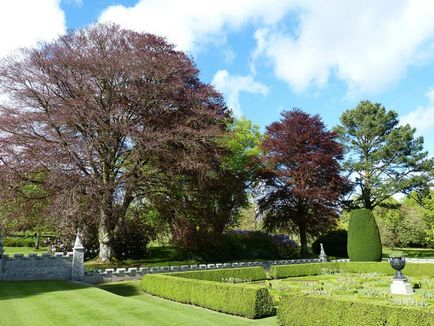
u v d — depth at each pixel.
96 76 24.02
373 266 26.86
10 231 24.19
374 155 42.91
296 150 36.38
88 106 23.22
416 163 41.72
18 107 24.58
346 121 45.97
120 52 24.33
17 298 13.15
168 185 26.19
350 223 31.16
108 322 10.25
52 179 21.56
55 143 23.16
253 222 50.38
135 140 23.58
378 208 53.84
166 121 26.06
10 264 17.94
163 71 25.27
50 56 24.27
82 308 11.81
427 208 38.97
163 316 11.41
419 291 17.28
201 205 29.30
